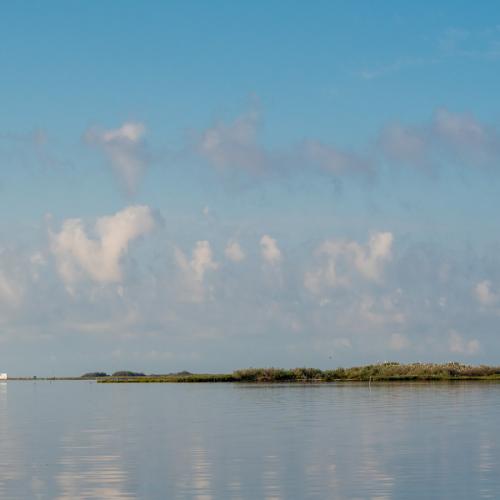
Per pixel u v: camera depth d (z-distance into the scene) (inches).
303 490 1464.1
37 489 1507.1
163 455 1941.4
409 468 1692.9
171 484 1541.6
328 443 2142.0
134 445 2158.0
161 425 2785.4
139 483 1556.3
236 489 1483.8
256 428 2600.9
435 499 1366.9
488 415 2984.7
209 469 1715.1
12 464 1813.5
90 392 6254.9
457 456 1859.0
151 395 5295.3
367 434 2356.1
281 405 3801.7
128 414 3376.0
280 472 1665.8
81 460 1867.6
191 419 3029.0
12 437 2418.8
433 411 3208.7
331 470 1680.6
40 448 2117.4
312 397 4525.1
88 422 2977.4
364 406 3607.3
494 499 1360.7
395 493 1423.5
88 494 1455.5
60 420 3105.3
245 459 1855.3
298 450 2003.0
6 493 1471.5
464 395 4507.9
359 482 1535.4
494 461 1774.1
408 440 2182.6
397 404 3715.6
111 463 1814.7
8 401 4872.0
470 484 1498.5
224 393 5305.1
